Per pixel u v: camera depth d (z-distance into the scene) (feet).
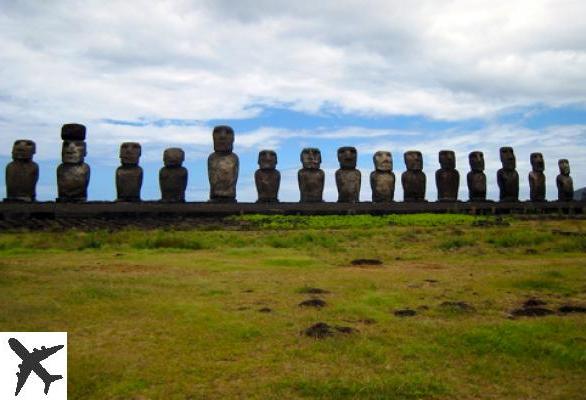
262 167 128.47
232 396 21.81
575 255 61.77
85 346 26.99
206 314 32.37
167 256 59.36
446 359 25.85
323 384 22.68
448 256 61.52
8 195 113.60
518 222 114.62
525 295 39.09
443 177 141.18
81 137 117.60
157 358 25.52
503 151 149.69
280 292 39.19
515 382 23.39
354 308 34.17
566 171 161.79
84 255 59.98
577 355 25.75
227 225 105.50
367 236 82.43
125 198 120.57
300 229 98.32
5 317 31.37
